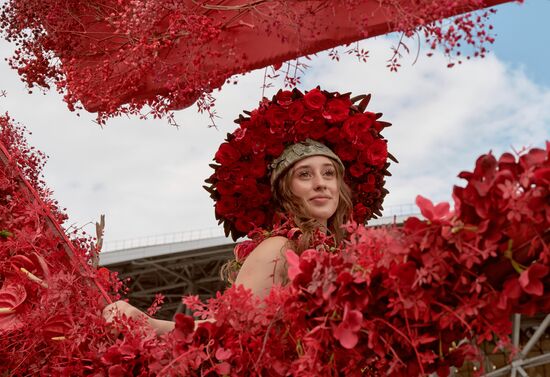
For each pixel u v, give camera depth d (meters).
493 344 1.52
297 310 1.63
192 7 2.20
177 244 23.42
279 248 2.14
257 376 1.76
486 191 1.43
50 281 2.13
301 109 2.46
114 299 2.23
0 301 2.22
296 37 2.03
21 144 2.47
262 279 2.08
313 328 1.61
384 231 1.55
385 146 2.59
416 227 1.51
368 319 1.58
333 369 1.65
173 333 1.84
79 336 2.04
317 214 2.35
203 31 2.11
